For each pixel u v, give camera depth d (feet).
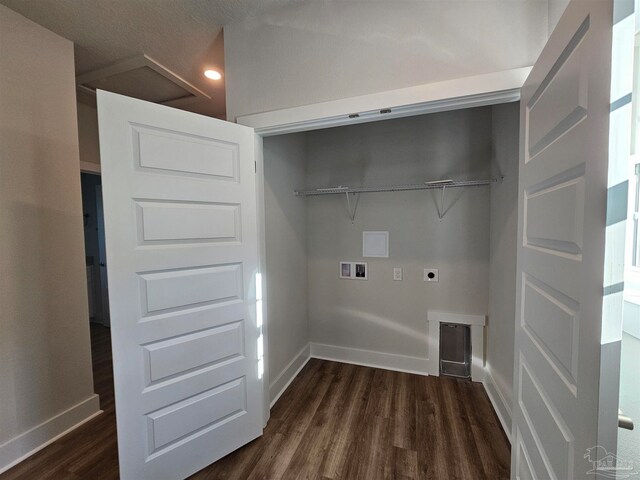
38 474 5.13
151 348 4.54
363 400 7.21
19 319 5.47
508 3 4.21
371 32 4.91
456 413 6.64
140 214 4.37
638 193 2.76
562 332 2.65
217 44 6.45
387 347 8.86
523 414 3.82
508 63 4.23
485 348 7.84
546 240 3.05
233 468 5.22
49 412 5.91
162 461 4.70
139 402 4.45
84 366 6.57
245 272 5.55
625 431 2.68
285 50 5.45
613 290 2.00
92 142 9.42
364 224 8.92
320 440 5.87
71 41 6.28
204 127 4.95
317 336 9.64
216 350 5.22
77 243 6.45
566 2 3.47
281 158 7.76
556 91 2.78
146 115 4.38
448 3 4.49
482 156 7.66
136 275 4.37
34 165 5.69
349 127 8.91
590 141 2.15
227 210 5.26
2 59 5.22
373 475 5.04
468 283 7.95
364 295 9.04
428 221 8.25
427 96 4.59
